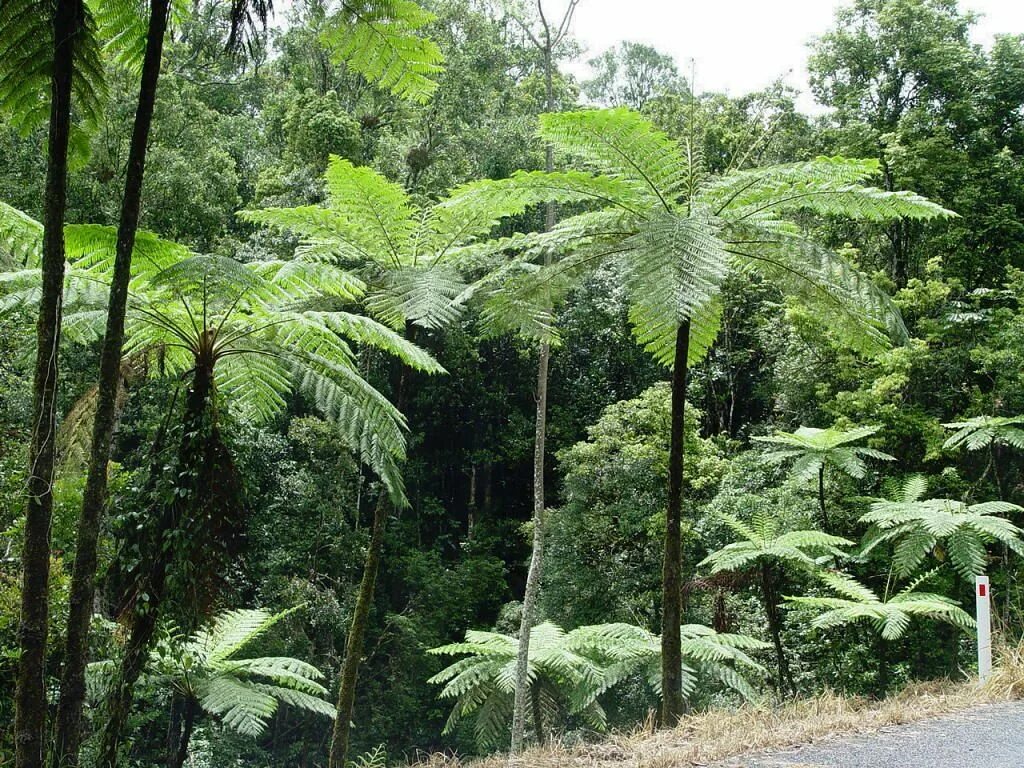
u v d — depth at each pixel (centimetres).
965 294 1596
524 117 2317
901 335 711
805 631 1289
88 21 434
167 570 564
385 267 797
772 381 1938
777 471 1523
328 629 1931
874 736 490
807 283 768
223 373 780
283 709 1883
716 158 1780
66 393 1599
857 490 1333
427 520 2519
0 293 716
